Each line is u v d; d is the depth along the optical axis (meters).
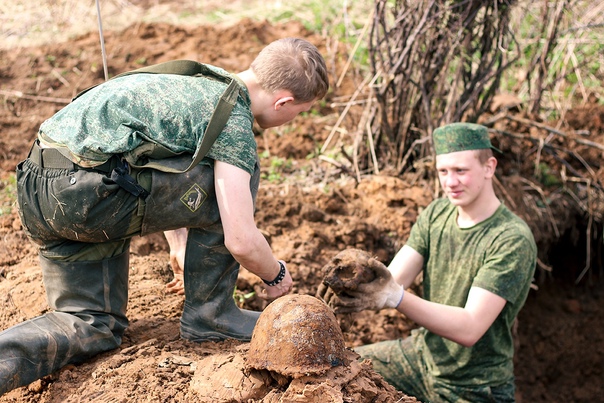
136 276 3.54
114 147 2.39
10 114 5.17
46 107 5.30
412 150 4.99
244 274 4.04
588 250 5.25
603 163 5.45
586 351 5.69
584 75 6.30
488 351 3.54
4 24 6.32
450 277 3.56
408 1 4.79
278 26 6.56
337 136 5.32
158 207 2.50
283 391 2.36
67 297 2.72
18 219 3.98
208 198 2.55
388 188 4.76
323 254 4.33
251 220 2.49
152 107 2.46
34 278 3.44
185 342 2.84
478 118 5.06
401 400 2.43
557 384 5.63
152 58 5.92
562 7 5.33
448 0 4.88
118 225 2.52
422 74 4.73
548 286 5.74
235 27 6.30
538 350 5.62
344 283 3.09
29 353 2.52
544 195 5.21
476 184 3.39
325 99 5.69
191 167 2.43
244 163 2.47
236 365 2.50
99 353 2.77
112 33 6.30
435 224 3.64
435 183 4.81
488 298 3.29
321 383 2.25
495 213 3.48
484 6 4.64
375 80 4.96
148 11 6.85
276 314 2.37
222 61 5.85
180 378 2.60
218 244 2.69
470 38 4.75
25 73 5.65
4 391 2.46
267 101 2.57
